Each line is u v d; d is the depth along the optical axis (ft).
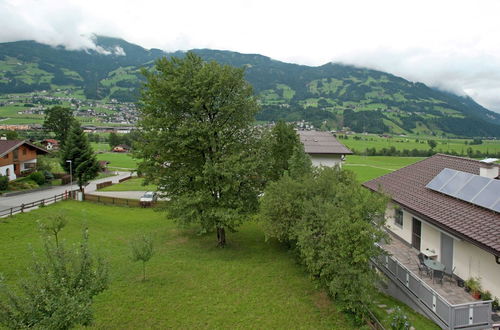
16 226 76.28
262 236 81.82
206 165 63.77
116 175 234.58
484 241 39.22
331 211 43.86
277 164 86.53
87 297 29.25
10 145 159.12
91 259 31.78
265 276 56.03
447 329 37.91
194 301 46.55
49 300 26.27
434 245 54.95
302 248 48.52
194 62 69.82
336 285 38.58
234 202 67.62
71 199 123.13
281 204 59.77
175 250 70.33
